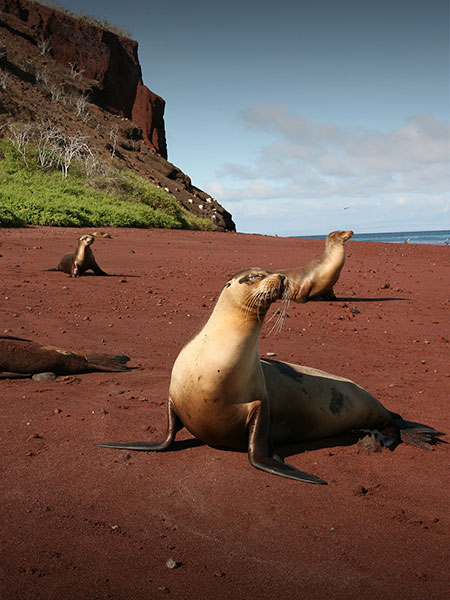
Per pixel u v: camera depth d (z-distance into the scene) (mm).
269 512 3338
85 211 29938
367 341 8727
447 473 4051
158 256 19656
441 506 3531
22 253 17266
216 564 2762
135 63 73188
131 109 70250
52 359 6172
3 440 4309
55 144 43188
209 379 3852
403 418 5211
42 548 2822
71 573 2621
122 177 42750
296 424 4453
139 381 6098
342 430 4703
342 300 12820
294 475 3725
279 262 19641
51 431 4547
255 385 4004
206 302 11617
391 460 4258
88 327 8648
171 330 8812
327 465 4113
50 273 14273
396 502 3557
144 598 2469
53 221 26453
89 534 2984
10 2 61781
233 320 3811
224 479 3766
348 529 3178
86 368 6363
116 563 2725
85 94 60344
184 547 2904
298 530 3139
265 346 7980
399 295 13883
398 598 2535
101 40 65875
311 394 4484
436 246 28109
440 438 4750
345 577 2691
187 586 2570
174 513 3277
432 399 5812
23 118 46562
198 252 21781
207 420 3982
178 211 40625
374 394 5891
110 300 11172
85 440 4379
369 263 21062
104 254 18938
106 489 3551
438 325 10312
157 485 3641
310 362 7125
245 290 3725
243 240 29281
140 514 3244
